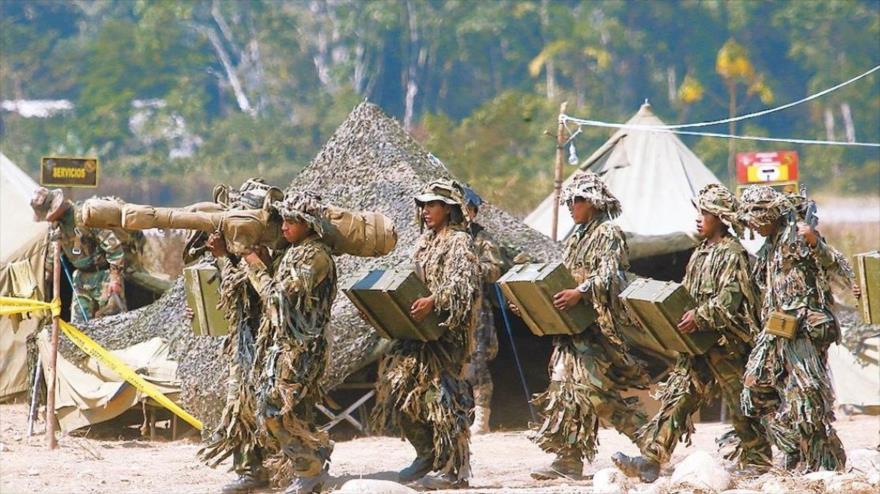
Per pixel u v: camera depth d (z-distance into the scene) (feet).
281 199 108.88
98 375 150.10
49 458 132.16
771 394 110.83
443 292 110.93
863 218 491.31
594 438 116.57
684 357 114.52
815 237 109.09
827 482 103.24
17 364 177.17
